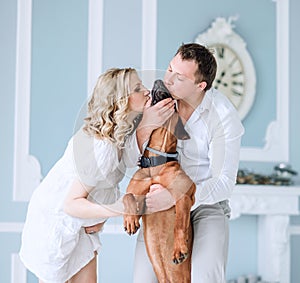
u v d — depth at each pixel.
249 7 5.01
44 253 2.67
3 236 4.52
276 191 4.64
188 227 2.54
